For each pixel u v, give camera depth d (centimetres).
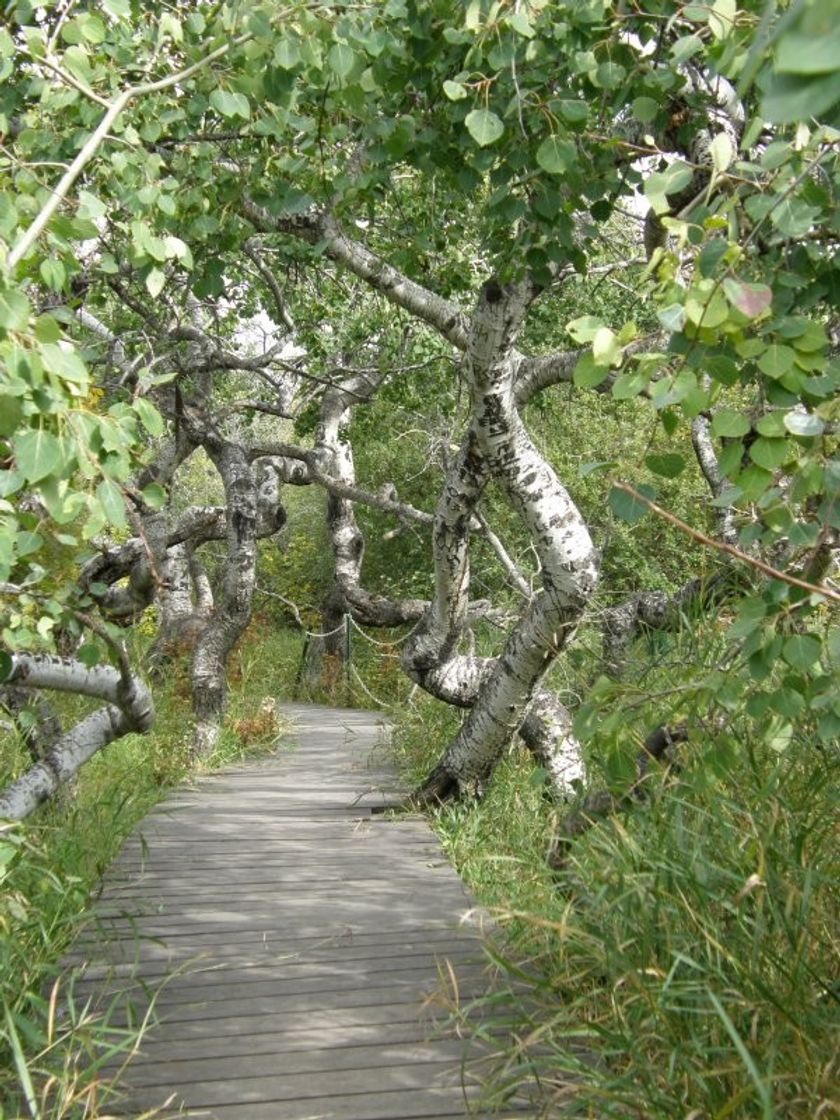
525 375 687
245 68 432
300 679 1922
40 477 238
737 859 398
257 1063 427
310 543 2206
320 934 579
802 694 301
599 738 340
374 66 437
